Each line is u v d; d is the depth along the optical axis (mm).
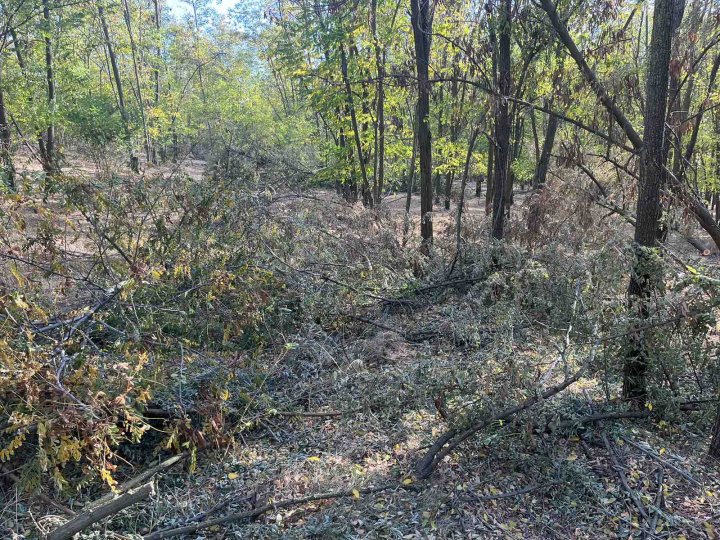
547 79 8383
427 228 8719
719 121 10961
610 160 5629
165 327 4871
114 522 3102
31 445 3395
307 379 4832
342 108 12164
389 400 4141
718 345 3842
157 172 5750
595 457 3631
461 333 5395
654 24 3889
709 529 2996
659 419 4027
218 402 3734
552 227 6152
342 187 13898
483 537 2988
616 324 3902
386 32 10602
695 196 5277
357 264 6750
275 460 3740
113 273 4797
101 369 3498
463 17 8797
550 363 4402
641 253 3994
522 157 13508
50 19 13000
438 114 12484
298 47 11484
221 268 4855
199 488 3480
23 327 3342
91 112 15352
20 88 11852
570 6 7137
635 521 3086
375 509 3221
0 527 2998
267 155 7191
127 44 20078
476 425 3627
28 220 6523
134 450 3779
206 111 26016
